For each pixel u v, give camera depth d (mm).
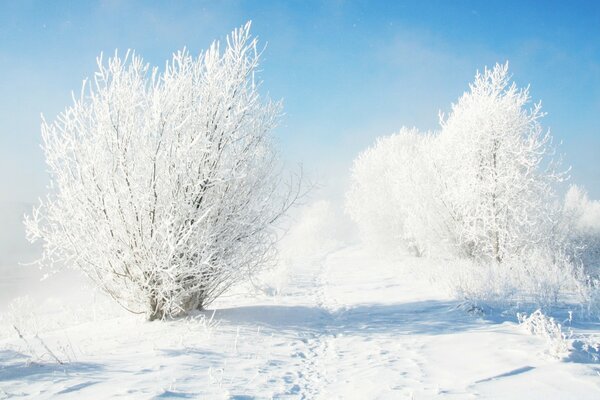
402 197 17344
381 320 8086
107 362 5121
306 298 11211
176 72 7934
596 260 18844
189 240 7492
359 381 4543
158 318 7816
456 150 14117
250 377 4699
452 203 13938
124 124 7305
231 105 8039
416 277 13852
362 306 9742
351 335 7023
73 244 7250
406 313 8562
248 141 8281
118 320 8094
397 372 4758
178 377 4543
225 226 7988
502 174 13336
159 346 5895
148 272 7547
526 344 5352
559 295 9672
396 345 6145
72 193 7172
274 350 6031
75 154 7266
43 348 5992
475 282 9453
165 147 7422
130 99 7387
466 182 13477
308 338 6891
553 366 4383
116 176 7289
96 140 7336
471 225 13844
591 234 22047
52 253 7230
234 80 8156
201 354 5543
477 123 13734
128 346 5988
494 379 4184
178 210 7328
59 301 15305
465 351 5418
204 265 7652
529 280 10000
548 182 13328
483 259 14000
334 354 5902
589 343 5238
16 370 4770
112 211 7332
